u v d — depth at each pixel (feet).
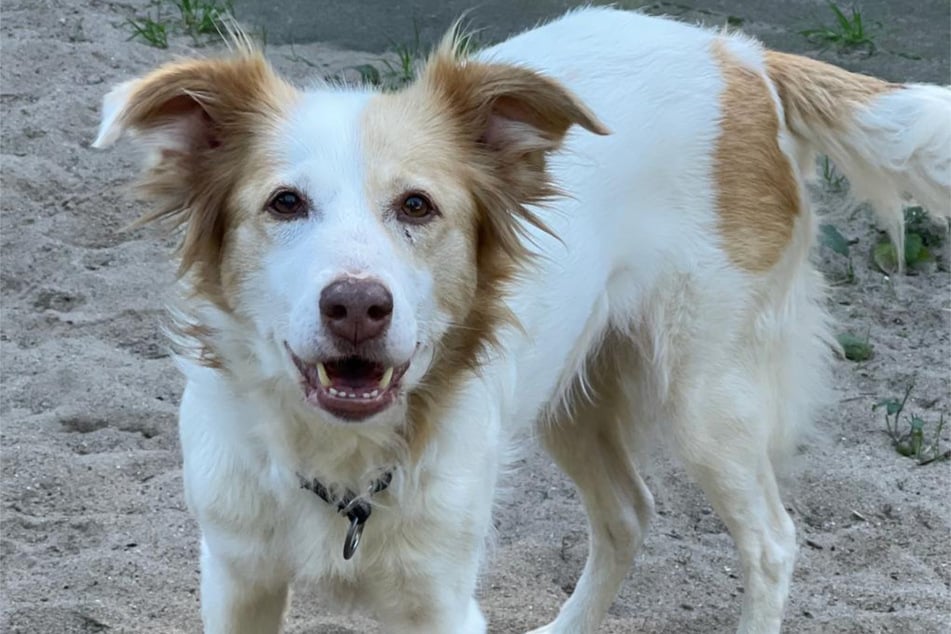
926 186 5.25
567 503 5.80
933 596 5.34
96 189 7.43
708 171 5.08
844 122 5.24
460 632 4.55
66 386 6.14
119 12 9.58
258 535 4.48
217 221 4.38
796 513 5.76
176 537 5.42
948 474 5.95
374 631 5.11
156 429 5.97
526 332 4.61
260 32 9.30
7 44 8.79
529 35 5.16
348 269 4.07
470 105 4.47
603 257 4.96
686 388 5.16
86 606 5.06
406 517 4.44
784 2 9.84
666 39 5.15
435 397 4.42
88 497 5.60
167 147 4.42
